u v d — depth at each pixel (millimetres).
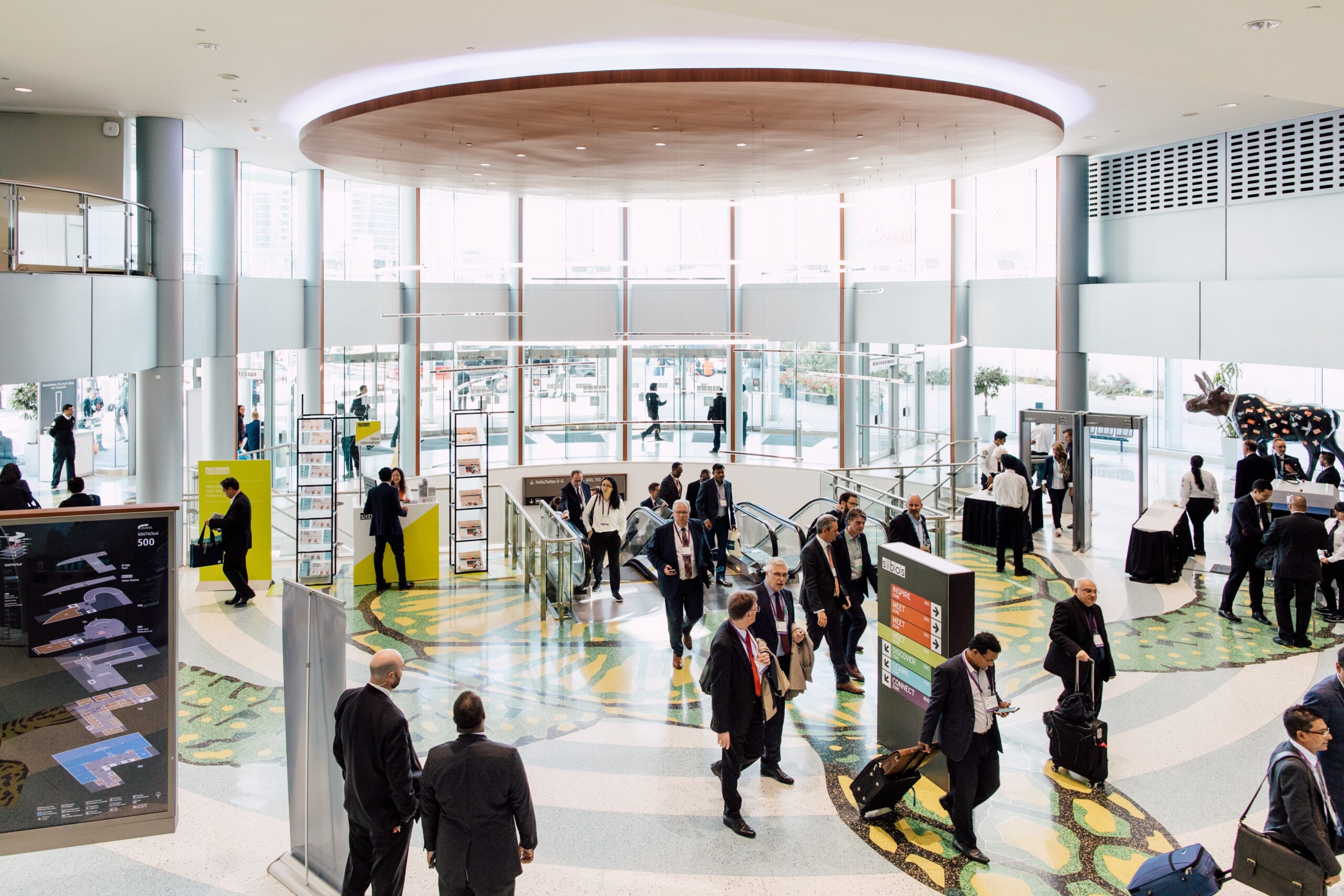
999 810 6340
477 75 11227
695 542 9273
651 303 21766
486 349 21797
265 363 19438
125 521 4887
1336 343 13172
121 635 4914
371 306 20094
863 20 6055
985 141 12438
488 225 21438
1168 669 9078
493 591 12102
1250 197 15133
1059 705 6938
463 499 13312
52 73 11172
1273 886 4801
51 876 5527
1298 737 4875
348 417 19453
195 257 16203
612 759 7094
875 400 21297
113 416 19156
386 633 10273
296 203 18875
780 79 9109
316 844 5328
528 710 8055
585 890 5355
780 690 6570
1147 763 7051
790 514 20125
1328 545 10352
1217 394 17016
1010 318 18891
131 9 8797
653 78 9133
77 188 13289
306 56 10445
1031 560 13602
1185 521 13156
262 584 12156
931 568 6504
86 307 11133
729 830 6043
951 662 5773
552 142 12312
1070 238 17641
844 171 15000
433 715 7910
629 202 11453
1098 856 5766
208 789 6648
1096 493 18953
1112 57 6746
